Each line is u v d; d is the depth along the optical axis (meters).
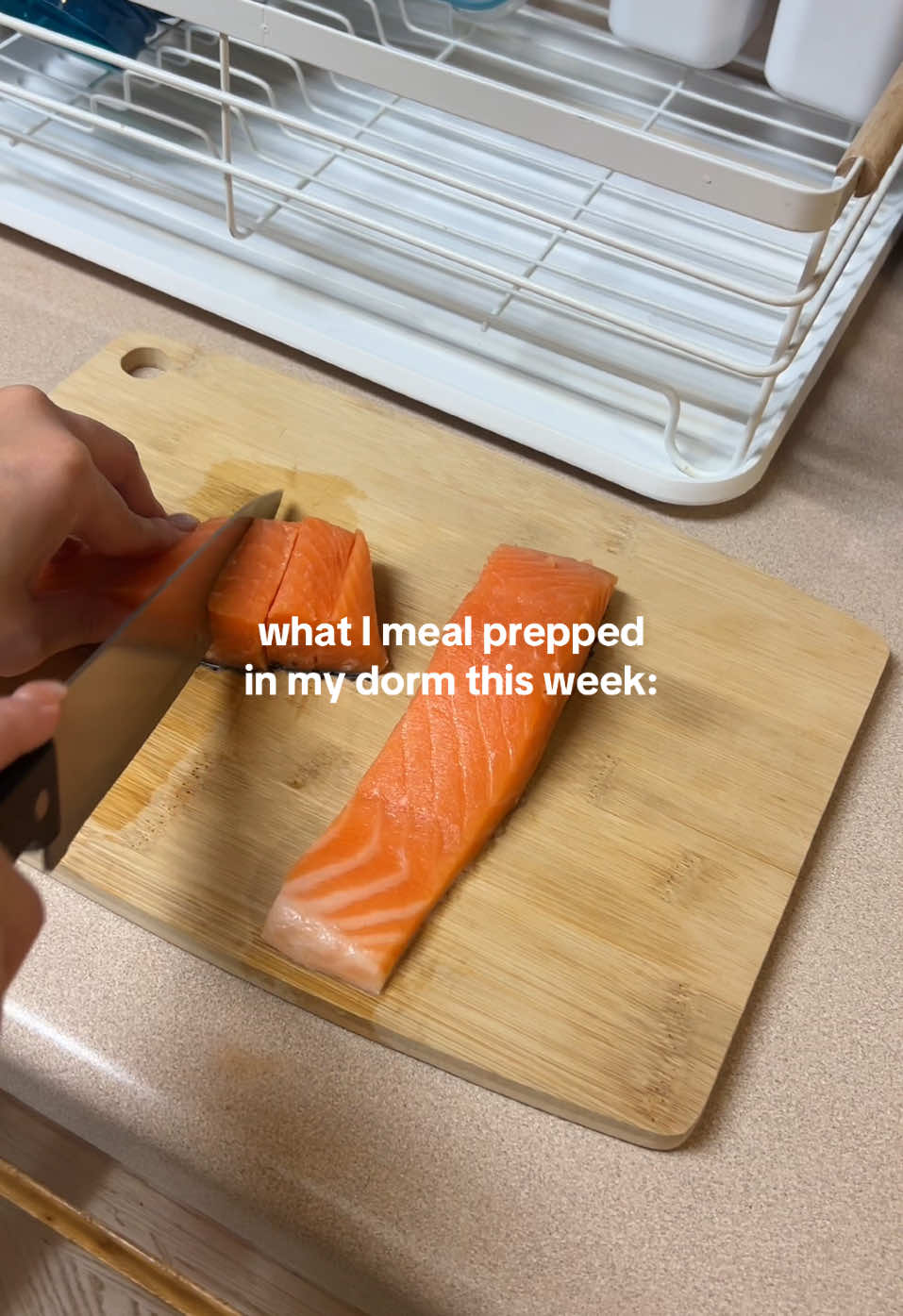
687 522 0.95
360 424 0.96
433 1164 0.63
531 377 0.96
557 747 0.77
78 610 0.73
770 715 0.80
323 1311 0.60
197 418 0.95
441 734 0.73
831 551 0.93
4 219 1.07
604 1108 0.62
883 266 1.18
